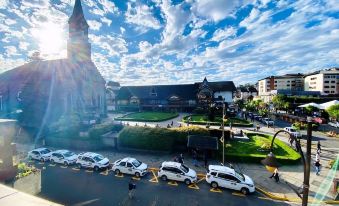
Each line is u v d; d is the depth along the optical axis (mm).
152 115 60531
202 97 71875
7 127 10320
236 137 32531
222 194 16703
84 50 47812
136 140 27250
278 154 24516
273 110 70188
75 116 36438
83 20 46781
